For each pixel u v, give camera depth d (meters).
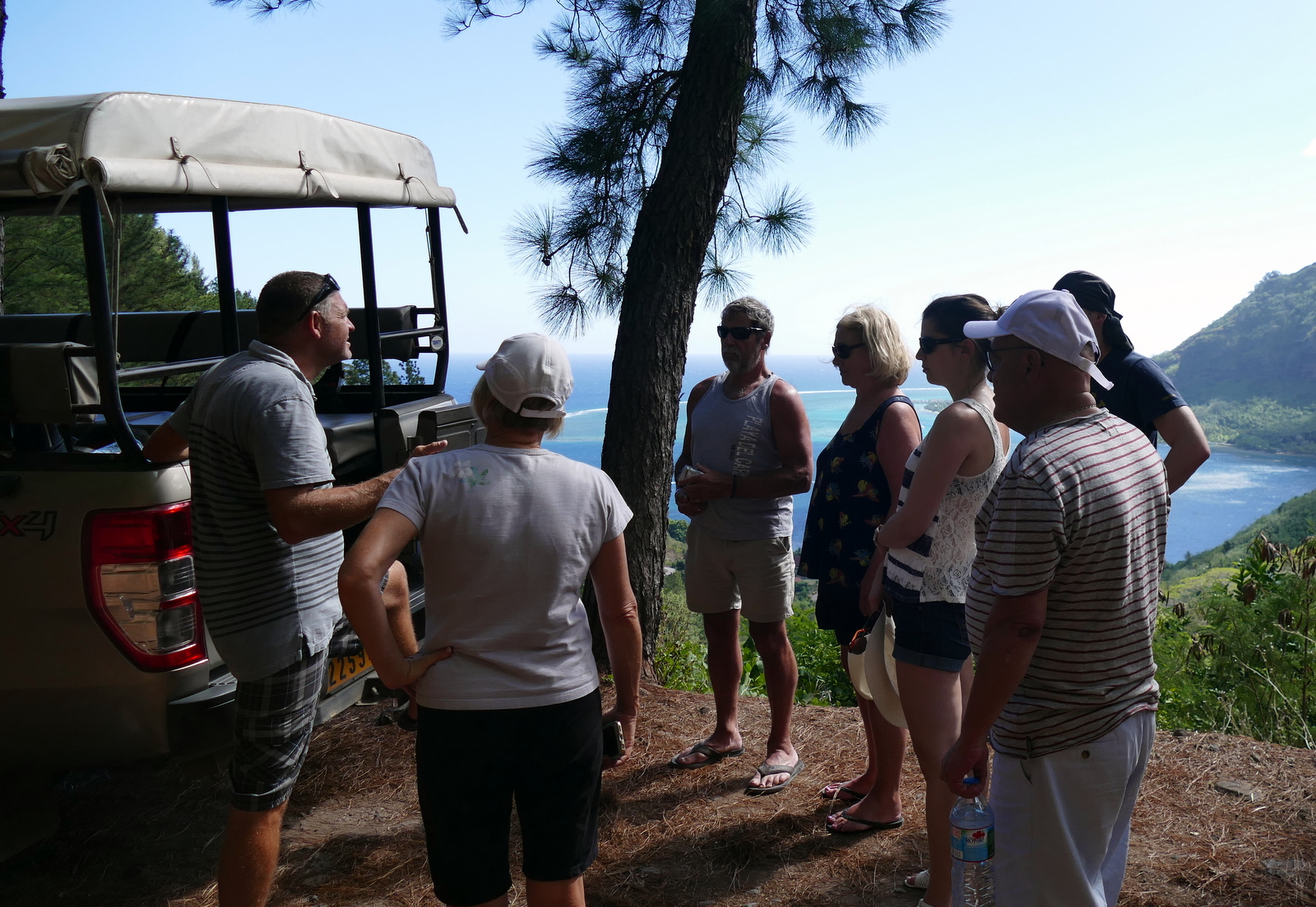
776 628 3.40
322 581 2.49
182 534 2.49
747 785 3.38
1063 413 1.75
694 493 3.35
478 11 5.75
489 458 1.86
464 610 1.82
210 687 2.55
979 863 1.79
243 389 2.24
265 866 2.31
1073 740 1.68
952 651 2.35
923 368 2.40
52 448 2.82
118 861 2.92
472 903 1.82
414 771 3.52
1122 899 2.56
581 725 1.87
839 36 5.53
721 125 4.86
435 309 4.45
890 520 2.38
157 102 2.51
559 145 5.97
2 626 2.47
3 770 2.58
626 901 2.66
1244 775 3.32
